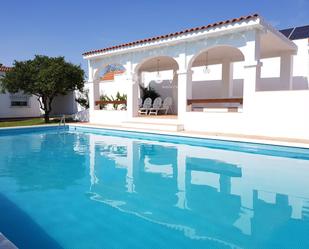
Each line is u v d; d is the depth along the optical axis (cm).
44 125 1439
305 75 1302
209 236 313
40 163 706
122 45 1339
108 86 2091
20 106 2117
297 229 329
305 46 1293
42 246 292
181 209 396
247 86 952
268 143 788
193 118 1116
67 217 367
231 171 607
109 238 308
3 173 606
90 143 1015
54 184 523
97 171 622
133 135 1169
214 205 411
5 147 943
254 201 425
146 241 302
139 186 509
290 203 416
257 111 934
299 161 690
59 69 1584
